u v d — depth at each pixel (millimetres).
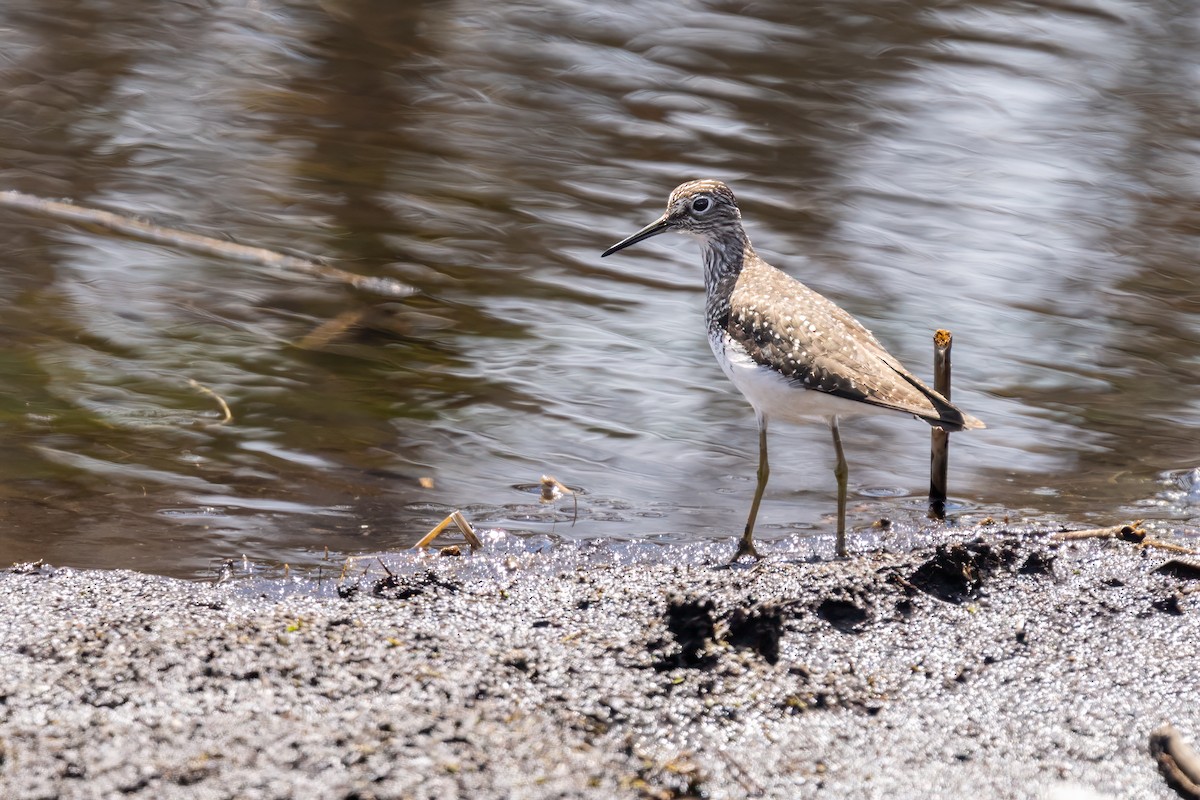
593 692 7121
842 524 9914
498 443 12148
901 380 9297
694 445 12328
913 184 18984
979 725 7176
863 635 7992
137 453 11453
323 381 13203
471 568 9469
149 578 8812
